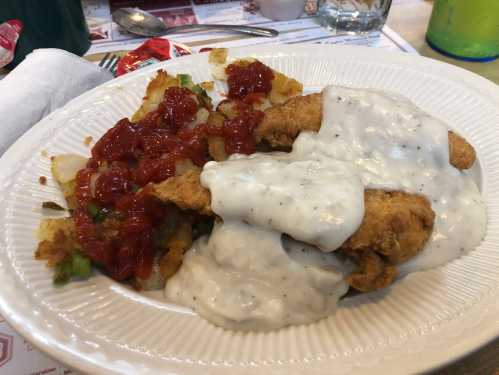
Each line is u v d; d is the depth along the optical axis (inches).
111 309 6.8
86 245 7.3
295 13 15.0
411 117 8.6
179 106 9.7
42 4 12.4
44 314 6.4
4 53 12.7
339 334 6.3
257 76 10.6
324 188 7.1
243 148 9.2
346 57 11.3
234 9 15.9
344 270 7.2
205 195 7.5
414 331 5.9
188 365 5.8
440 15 13.2
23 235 7.6
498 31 12.6
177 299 7.4
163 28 14.6
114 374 5.7
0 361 6.9
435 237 7.7
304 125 9.1
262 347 6.2
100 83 12.2
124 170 8.4
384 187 7.8
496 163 8.8
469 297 6.3
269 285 7.0
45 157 9.1
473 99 9.8
